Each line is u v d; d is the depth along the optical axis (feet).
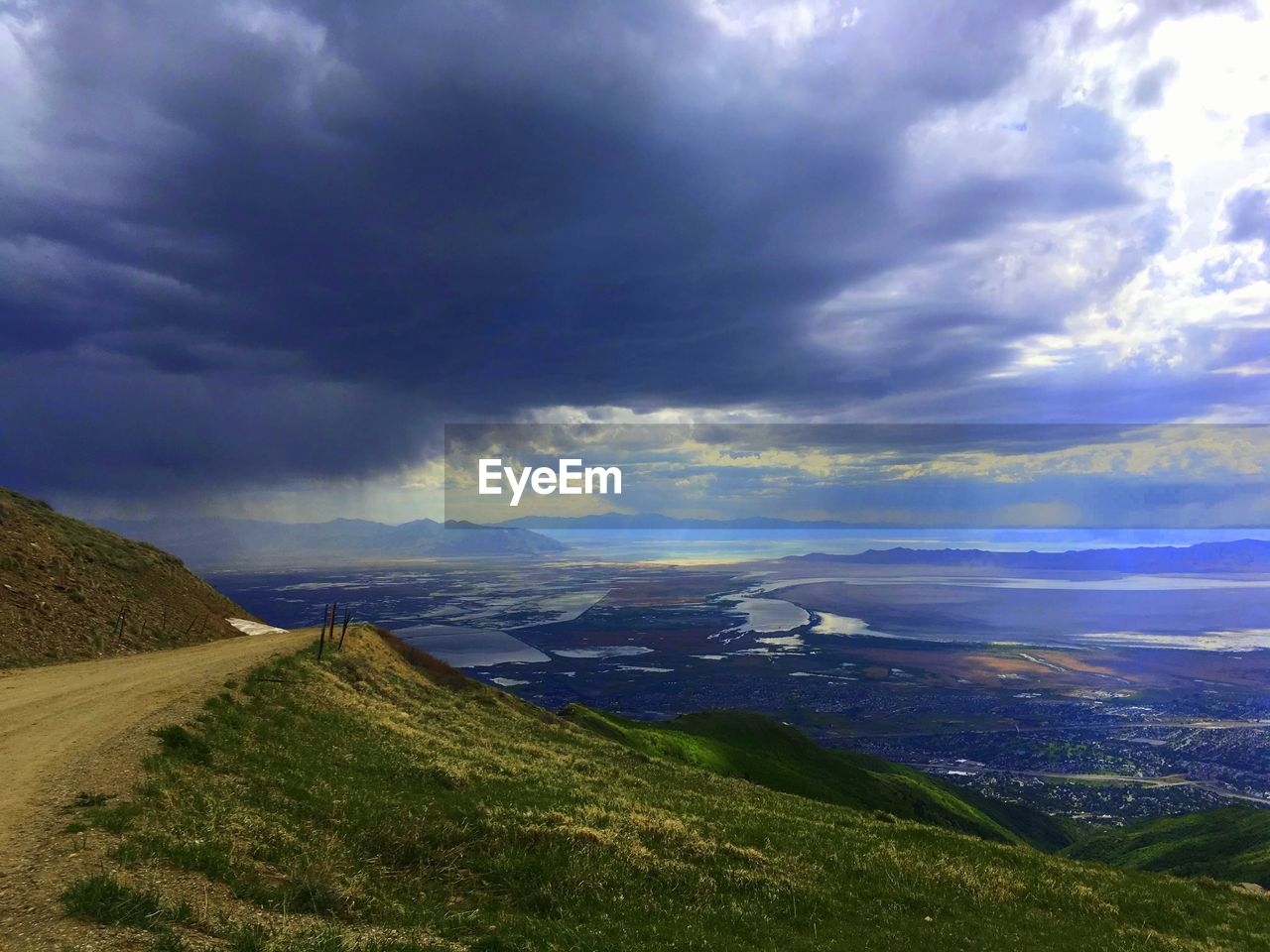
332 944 38.68
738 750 367.04
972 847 97.45
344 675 142.31
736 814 96.68
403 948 40.83
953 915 69.00
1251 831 438.40
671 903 59.72
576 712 280.10
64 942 32.50
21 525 183.62
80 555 189.06
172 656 144.77
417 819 65.98
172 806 55.47
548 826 69.36
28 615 145.48
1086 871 96.94
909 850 88.74
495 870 59.82
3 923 33.99
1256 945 75.36
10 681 110.22
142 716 82.79
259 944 36.45
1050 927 70.33
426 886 55.67
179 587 218.18
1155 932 73.56
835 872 75.36
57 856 42.80
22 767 62.69
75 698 95.25
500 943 45.65
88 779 59.00
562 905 55.93
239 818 56.54
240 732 83.66
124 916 35.88
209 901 40.96
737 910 60.34
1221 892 98.99
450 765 90.22
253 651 154.71
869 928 62.18
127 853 44.29
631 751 156.15
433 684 179.83
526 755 116.57
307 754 81.41
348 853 56.85
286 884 47.14
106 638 155.02
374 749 90.84
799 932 58.90
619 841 69.46
